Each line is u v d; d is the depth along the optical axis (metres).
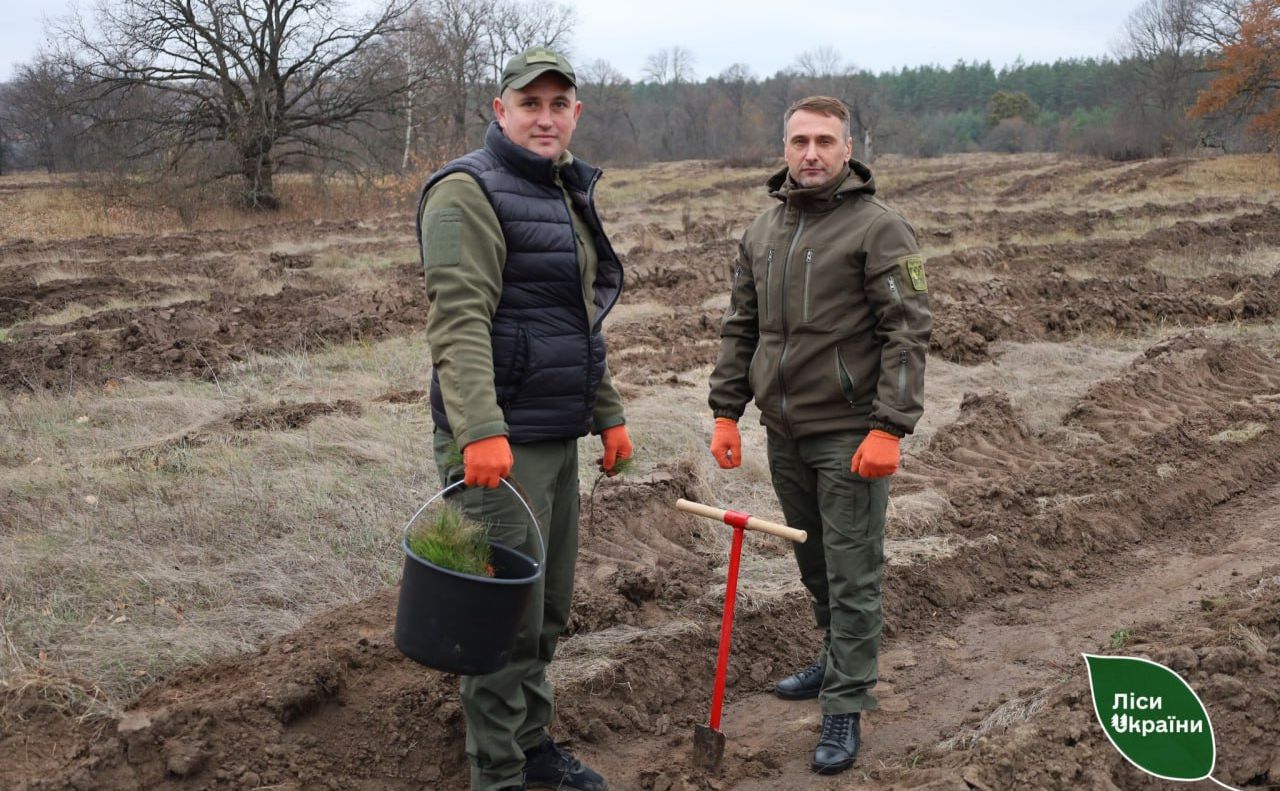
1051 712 3.51
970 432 7.15
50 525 5.30
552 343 3.10
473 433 2.84
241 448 6.71
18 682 3.52
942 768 3.33
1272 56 45.22
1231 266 15.77
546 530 3.20
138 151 27.81
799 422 3.59
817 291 3.51
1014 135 88.31
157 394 8.41
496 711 3.11
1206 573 5.44
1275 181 36.84
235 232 24.12
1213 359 9.15
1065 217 23.77
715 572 5.18
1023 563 5.50
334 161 31.16
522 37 44.06
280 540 5.21
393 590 4.61
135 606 4.45
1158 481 6.50
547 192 3.10
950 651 4.66
